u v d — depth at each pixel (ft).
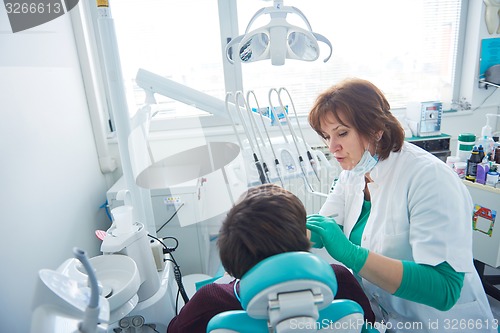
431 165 2.91
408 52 7.77
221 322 1.64
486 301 3.39
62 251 4.47
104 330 1.82
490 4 7.41
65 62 5.30
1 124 3.39
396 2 7.37
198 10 6.84
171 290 3.60
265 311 1.44
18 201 3.54
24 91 3.93
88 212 5.54
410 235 2.90
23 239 3.56
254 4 7.00
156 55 6.91
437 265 2.69
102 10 3.11
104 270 2.83
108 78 3.28
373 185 3.36
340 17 7.31
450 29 7.84
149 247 3.22
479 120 8.20
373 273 2.69
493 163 5.90
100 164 6.31
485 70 7.84
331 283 1.41
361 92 2.87
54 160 4.51
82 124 5.72
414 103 7.29
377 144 3.07
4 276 3.17
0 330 3.04
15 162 3.57
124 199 3.61
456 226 2.70
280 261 1.40
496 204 5.52
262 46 3.34
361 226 3.69
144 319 3.13
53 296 1.76
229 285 2.45
